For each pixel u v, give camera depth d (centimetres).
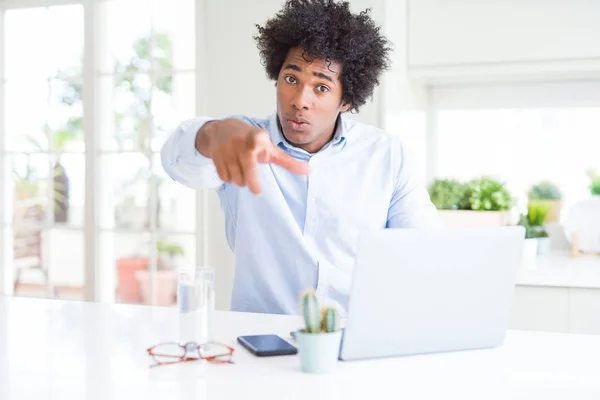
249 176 97
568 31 244
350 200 169
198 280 116
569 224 280
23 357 114
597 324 222
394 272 108
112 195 302
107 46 299
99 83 299
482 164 297
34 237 316
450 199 266
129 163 298
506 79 289
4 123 318
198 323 116
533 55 248
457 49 254
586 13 242
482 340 120
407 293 110
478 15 252
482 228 114
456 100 298
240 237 169
